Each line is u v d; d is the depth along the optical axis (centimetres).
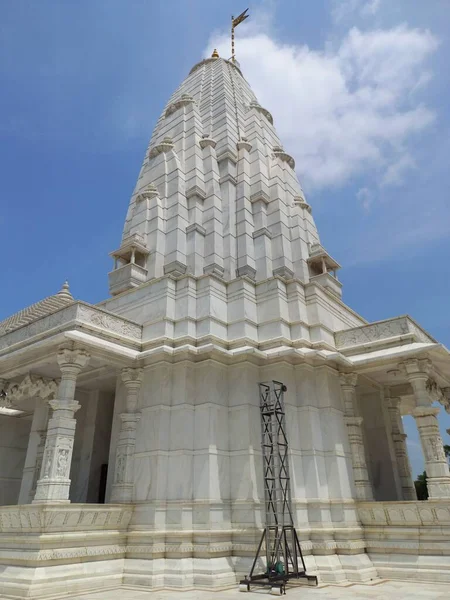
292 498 1112
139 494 1134
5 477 1755
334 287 1736
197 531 1058
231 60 3164
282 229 1747
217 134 2042
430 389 1405
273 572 948
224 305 1405
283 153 2055
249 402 1219
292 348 1256
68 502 991
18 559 938
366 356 1329
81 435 1524
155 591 927
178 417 1186
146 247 1738
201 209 1798
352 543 1103
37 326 1315
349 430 1297
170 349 1227
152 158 2084
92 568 987
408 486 1532
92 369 1401
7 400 1388
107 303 1572
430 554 1066
